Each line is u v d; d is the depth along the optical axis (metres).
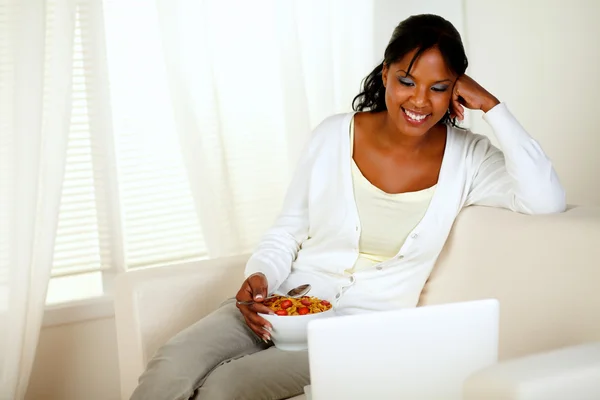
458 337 1.29
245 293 2.00
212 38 2.88
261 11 2.96
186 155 2.78
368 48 3.05
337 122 2.13
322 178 2.12
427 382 1.29
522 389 1.05
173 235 3.02
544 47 2.97
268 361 1.83
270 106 3.02
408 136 1.99
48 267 2.54
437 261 2.08
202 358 1.90
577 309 1.62
